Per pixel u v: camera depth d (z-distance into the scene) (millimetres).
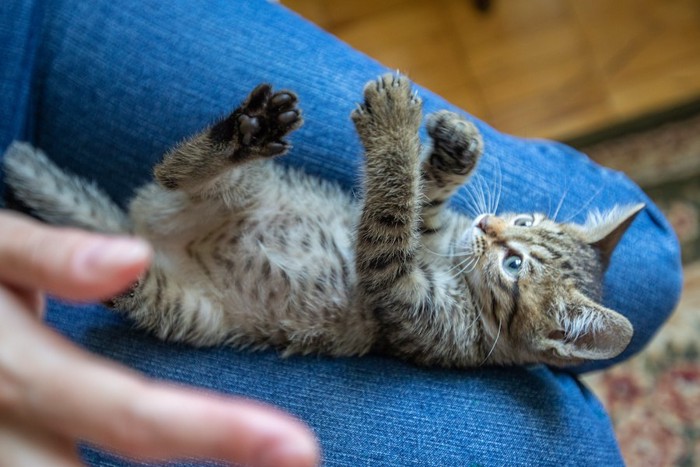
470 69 505
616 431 431
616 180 332
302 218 285
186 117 275
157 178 259
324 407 237
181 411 87
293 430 86
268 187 285
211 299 275
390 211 261
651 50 505
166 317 259
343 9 513
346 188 298
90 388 92
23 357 97
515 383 269
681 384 440
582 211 315
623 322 256
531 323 285
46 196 262
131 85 273
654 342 448
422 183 281
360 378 253
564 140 488
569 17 509
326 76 294
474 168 278
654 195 475
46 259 95
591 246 298
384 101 255
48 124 276
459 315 289
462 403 251
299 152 290
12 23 258
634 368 444
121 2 279
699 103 487
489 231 295
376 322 281
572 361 279
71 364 96
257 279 276
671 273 316
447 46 509
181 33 281
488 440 241
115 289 95
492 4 512
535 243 294
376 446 229
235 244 279
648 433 431
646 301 308
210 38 283
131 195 286
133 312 250
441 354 278
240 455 86
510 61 506
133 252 93
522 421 252
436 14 512
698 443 428
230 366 250
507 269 292
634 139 485
